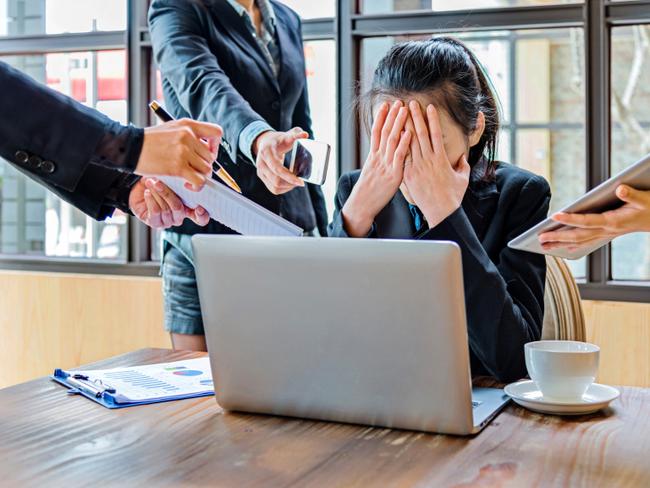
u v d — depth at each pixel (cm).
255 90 217
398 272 95
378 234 150
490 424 104
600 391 115
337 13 273
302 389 106
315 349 103
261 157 179
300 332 104
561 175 386
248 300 106
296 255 101
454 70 135
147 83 303
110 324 296
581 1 248
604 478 85
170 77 208
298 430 103
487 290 126
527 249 117
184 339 217
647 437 98
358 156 276
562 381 108
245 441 99
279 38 226
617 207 107
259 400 109
